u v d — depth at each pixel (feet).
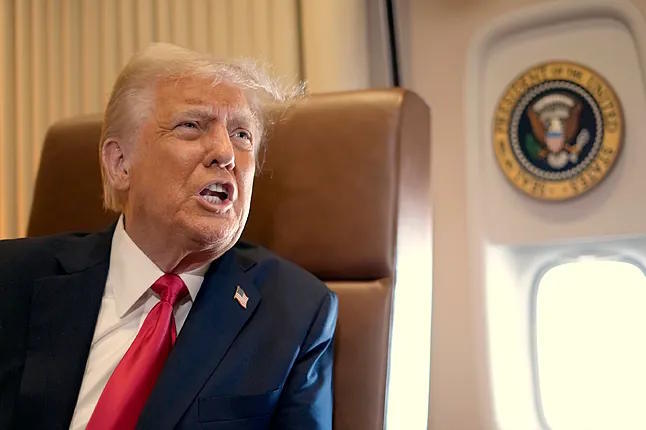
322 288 5.23
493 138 7.77
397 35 8.23
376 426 5.31
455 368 7.77
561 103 7.40
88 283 4.85
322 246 5.75
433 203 8.00
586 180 7.23
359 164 5.74
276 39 8.04
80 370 4.58
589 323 7.48
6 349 4.63
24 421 4.45
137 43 8.51
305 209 5.84
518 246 7.75
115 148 4.97
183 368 4.55
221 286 4.94
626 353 7.31
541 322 7.70
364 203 5.69
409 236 5.80
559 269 7.64
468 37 7.90
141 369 4.52
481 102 7.88
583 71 7.30
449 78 8.00
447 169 7.95
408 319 5.75
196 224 4.59
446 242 7.91
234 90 4.87
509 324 7.73
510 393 7.62
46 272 4.90
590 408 7.43
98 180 6.60
